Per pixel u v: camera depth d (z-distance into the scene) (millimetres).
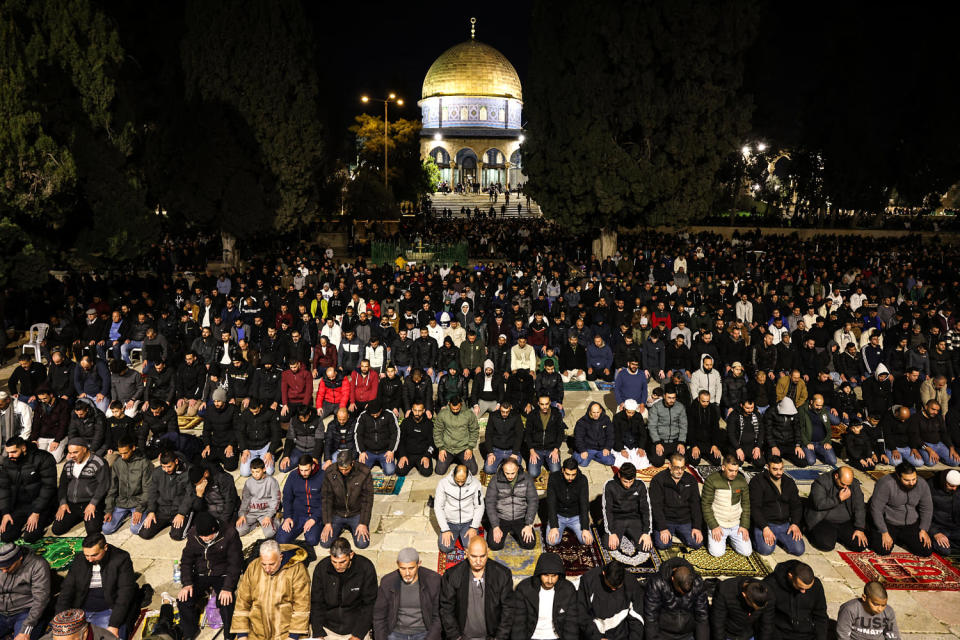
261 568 6316
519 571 7629
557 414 10016
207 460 9859
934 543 8234
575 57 25156
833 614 7000
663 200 25781
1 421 10016
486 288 20344
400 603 6293
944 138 36312
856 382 14227
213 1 25250
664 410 10406
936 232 36219
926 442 10578
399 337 14070
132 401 11539
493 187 72125
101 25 18766
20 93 16500
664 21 24156
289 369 11594
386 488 9789
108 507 8477
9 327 17625
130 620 6672
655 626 6180
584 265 26500
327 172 35562
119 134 19500
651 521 8219
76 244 19281
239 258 28062
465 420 10039
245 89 25938
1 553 6328
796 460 10562
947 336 14219
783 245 32500
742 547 8016
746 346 14539
